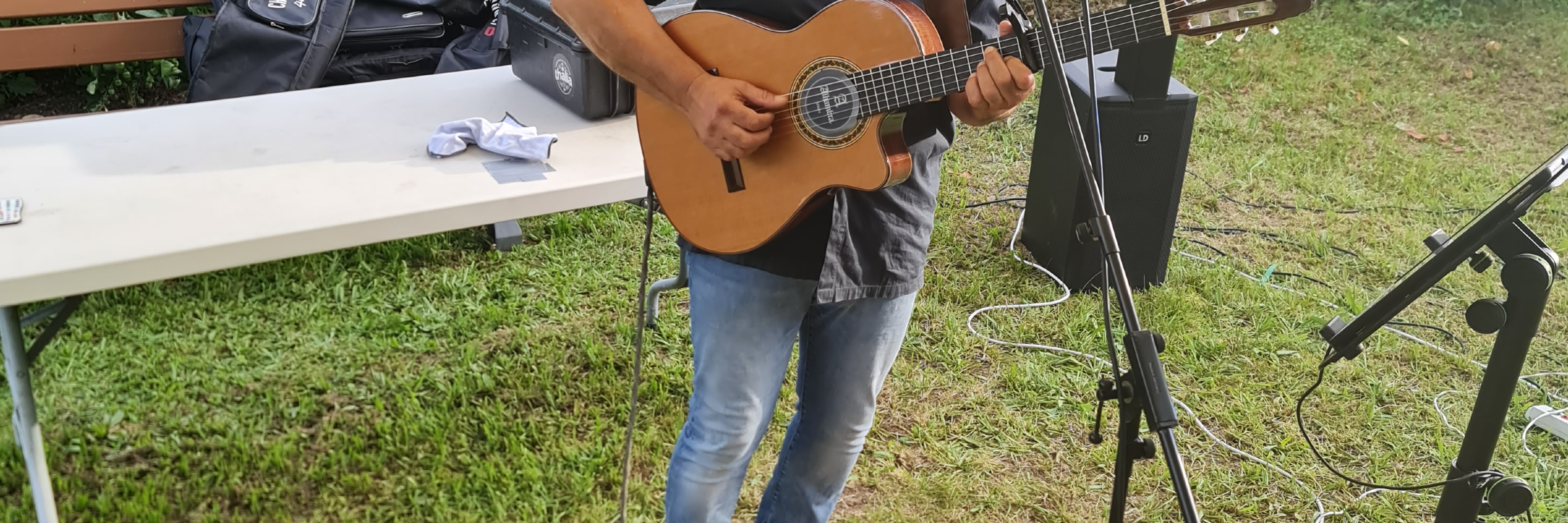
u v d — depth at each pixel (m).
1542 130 4.94
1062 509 2.49
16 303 1.50
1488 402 1.77
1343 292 3.52
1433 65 5.52
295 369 2.79
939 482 2.54
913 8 1.51
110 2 3.40
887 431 2.73
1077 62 3.47
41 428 2.50
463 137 2.01
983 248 3.69
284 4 3.29
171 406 2.62
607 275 3.33
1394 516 2.51
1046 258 3.54
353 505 2.37
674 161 1.70
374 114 2.20
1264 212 4.07
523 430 2.59
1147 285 3.43
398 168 1.93
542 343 2.96
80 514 2.28
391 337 2.95
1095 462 2.65
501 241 3.40
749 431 1.70
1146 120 3.16
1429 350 3.19
